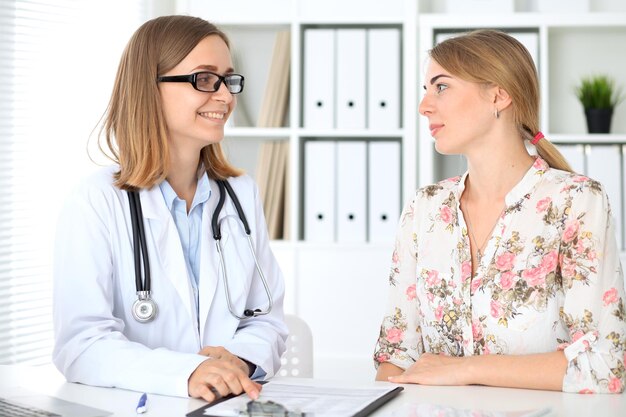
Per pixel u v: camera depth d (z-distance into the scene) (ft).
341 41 11.18
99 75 10.89
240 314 5.90
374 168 11.11
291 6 11.22
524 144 5.99
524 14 10.93
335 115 11.23
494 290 5.61
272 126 11.46
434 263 5.94
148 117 5.69
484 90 5.69
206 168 6.22
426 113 5.84
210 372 4.87
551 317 5.50
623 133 11.71
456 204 5.97
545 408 4.45
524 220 5.65
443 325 5.85
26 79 9.87
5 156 9.57
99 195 5.58
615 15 10.84
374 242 11.07
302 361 7.17
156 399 4.81
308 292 11.14
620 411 4.56
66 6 10.33
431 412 4.39
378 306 11.03
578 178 5.63
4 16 9.61
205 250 5.86
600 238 5.42
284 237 11.43
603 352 5.13
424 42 11.03
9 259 9.57
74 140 10.48
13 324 9.69
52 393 4.97
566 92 11.76
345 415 4.27
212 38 5.83
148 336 5.61
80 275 5.41
